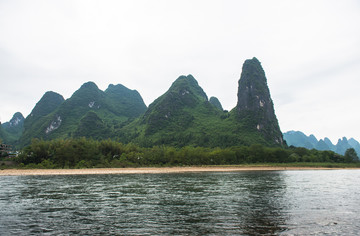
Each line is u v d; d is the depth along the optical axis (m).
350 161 148.00
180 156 112.75
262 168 110.62
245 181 52.19
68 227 18.11
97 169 88.62
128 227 18.06
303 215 21.84
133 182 49.72
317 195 33.25
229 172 85.62
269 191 36.84
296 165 122.62
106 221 19.78
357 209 24.50
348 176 70.00
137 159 108.75
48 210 23.86
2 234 16.47
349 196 32.69
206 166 111.31
